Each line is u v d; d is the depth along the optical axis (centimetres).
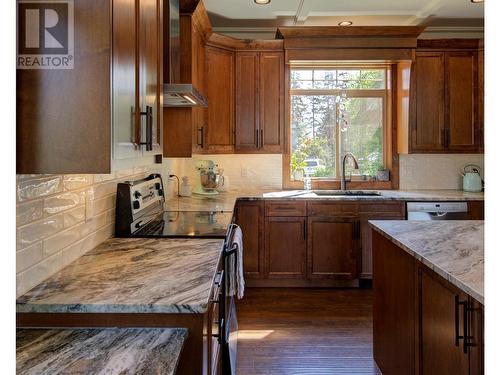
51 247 135
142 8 147
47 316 109
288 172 440
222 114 393
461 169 440
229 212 278
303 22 410
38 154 110
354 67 441
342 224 383
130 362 89
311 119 447
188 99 255
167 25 239
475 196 382
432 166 441
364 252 383
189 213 273
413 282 181
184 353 110
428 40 398
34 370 84
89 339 102
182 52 296
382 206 381
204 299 112
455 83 405
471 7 371
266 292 375
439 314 153
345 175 443
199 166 393
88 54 110
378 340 237
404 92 414
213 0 352
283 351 258
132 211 203
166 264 147
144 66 150
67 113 110
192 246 177
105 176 188
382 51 395
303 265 385
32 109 110
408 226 229
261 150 409
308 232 384
